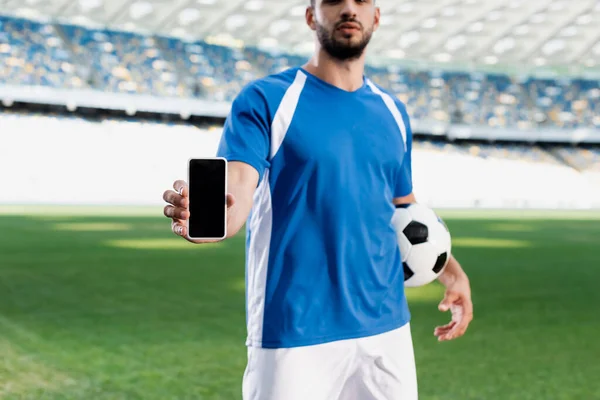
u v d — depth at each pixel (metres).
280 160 2.23
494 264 12.59
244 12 38.47
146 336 6.05
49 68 37.88
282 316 2.19
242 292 8.63
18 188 33.41
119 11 38.28
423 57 46.81
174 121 42.16
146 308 7.46
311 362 2.20
